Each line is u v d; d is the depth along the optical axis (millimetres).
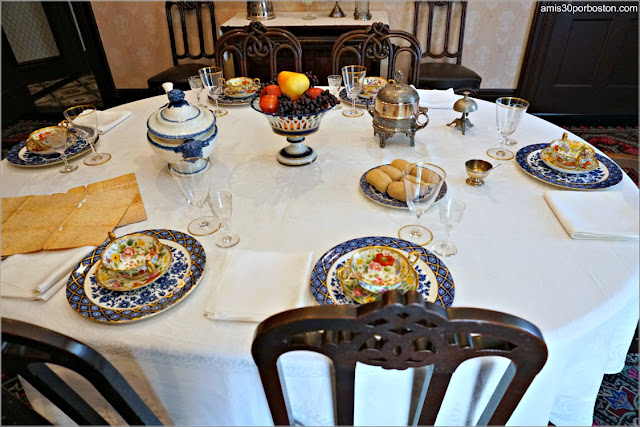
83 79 4285
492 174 1137
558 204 968
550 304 733
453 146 1293
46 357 578
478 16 2973
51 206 1036
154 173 1199
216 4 3014
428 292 739
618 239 874
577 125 3145
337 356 565
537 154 1195
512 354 552
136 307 738
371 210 1007
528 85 3195
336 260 817
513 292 759
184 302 765
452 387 705
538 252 851
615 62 3033
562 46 3002
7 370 605
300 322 518
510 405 642
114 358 707
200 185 923
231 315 711
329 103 1097
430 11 2877
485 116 1497
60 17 4109
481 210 987
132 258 829
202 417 775
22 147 1332
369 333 526
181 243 882
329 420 764
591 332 700
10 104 3379
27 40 4129
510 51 3111
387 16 2963
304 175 1166
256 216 996
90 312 728
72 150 1307
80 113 1253
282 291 752
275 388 637
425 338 533
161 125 1092
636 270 798
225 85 1708
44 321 727
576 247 862
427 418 672
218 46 1908
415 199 847
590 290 759
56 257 872
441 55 3018
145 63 3406
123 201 1050
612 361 949
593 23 2900
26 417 701
